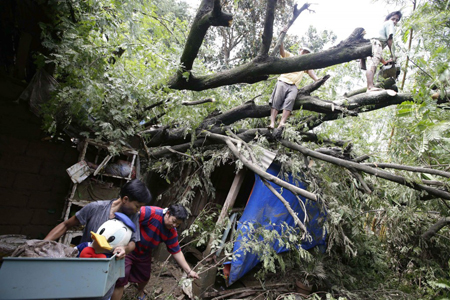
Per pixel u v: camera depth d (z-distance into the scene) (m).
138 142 4.50
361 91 4.33
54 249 1.73
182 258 2.98
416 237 5.56
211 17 3.05
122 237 1.86
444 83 2.89
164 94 3.94
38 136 3.70
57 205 3.88
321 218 4.73
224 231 4.91
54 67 3.55
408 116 3.03
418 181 3.63
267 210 4.83
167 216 2.81
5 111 3.45
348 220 4.98
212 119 4.73
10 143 3.50
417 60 3.06
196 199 5.79
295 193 3.27
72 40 3.01
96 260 1.50
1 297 1.30
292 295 4.19
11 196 3.53
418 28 3.11
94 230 2.04
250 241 3.91
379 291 4.98
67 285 1.42
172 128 5.09
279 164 5.00
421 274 5.45
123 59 4.04
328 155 4.09
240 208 5.48
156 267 5.00
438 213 5.01
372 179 4.77
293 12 3.36
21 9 3.11
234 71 3.64
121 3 3.09
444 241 5.51
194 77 3.82
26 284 1.35
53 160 3.84
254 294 4.69
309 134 4.86
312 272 4.84
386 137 4.66
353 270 5.70
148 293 3.90
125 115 3.67
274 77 5.16
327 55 3.31
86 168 3.70
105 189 3.96
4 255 2.80
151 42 4.17
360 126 5.43
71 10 3.10
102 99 3.24
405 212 4.52
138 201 2.08
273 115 4.22
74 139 3.96
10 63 3.48
